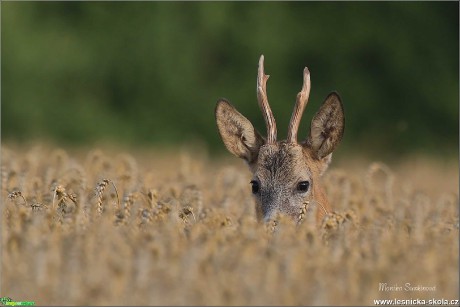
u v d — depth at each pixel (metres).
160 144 43.53
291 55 45.75
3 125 42.16
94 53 44.22
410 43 46.31
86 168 15.01
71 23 44.28
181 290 8.34
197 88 44.78
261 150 12.60
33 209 10.98
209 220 10.81
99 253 9.02
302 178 12.27
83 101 43.53
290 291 8.40
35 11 43.78
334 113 12.77
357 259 9.29
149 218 10.63
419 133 45.56
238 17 45.66
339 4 46.34
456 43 46.62
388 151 44.78
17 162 16.16
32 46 43.03
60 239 9.45
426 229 11.04
